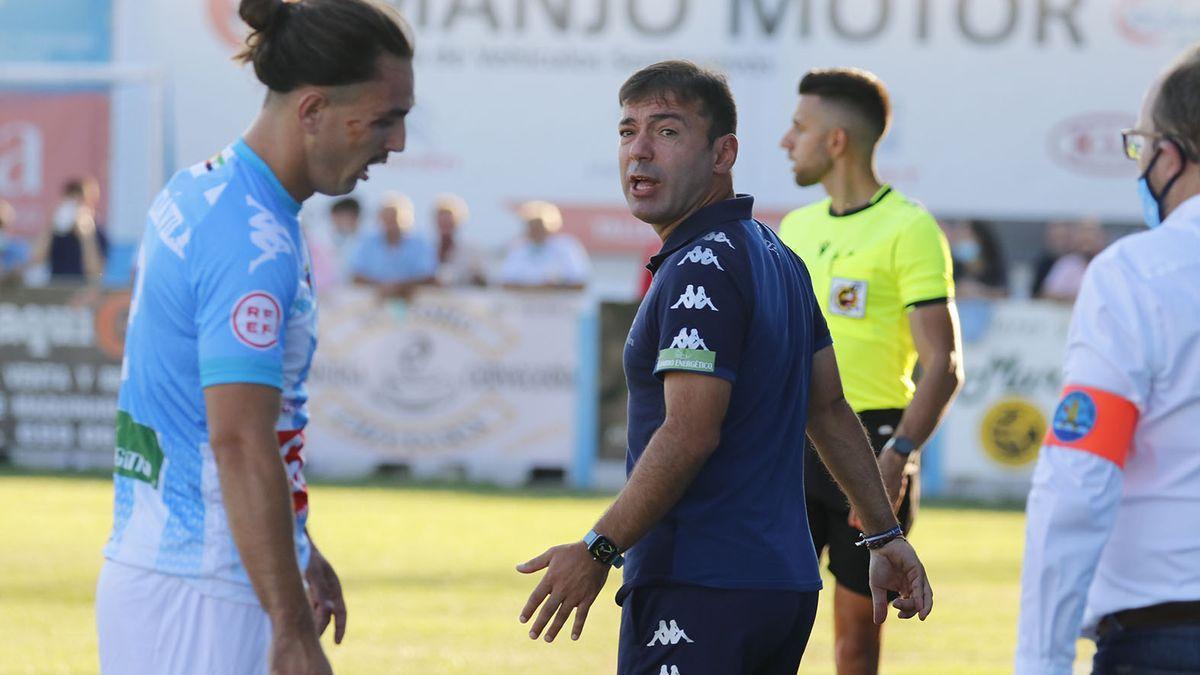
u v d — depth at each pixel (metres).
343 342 46.00
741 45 58.47
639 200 12.34
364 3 10.41
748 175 58.44
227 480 10.05
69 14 59.59
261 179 10.46
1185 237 9.77
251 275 10.12
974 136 59.09
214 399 10.04
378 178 59.53
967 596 28.95
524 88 59.41
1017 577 31.22
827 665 22.86
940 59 58.88
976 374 45.03
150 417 10.46
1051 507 9.52
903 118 59.06
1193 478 9.60
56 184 59.62
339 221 52.31
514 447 45.88
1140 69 58.78
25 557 31.02
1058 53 58.88
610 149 59.44
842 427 13.34
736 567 11.91
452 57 59.47
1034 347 44.88
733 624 11.91
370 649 23.39
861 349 18.66
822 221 19.22
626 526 11.66
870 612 18.41
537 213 49.03
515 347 45.75
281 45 10.35
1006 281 56.25
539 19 59.28
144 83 58.84
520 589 28.62
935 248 18.42
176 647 10.35
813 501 18.56
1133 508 9.76
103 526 35.31
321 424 46.19
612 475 45.66
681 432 11.60
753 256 12.16
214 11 59.31
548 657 23.06
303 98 10.35
